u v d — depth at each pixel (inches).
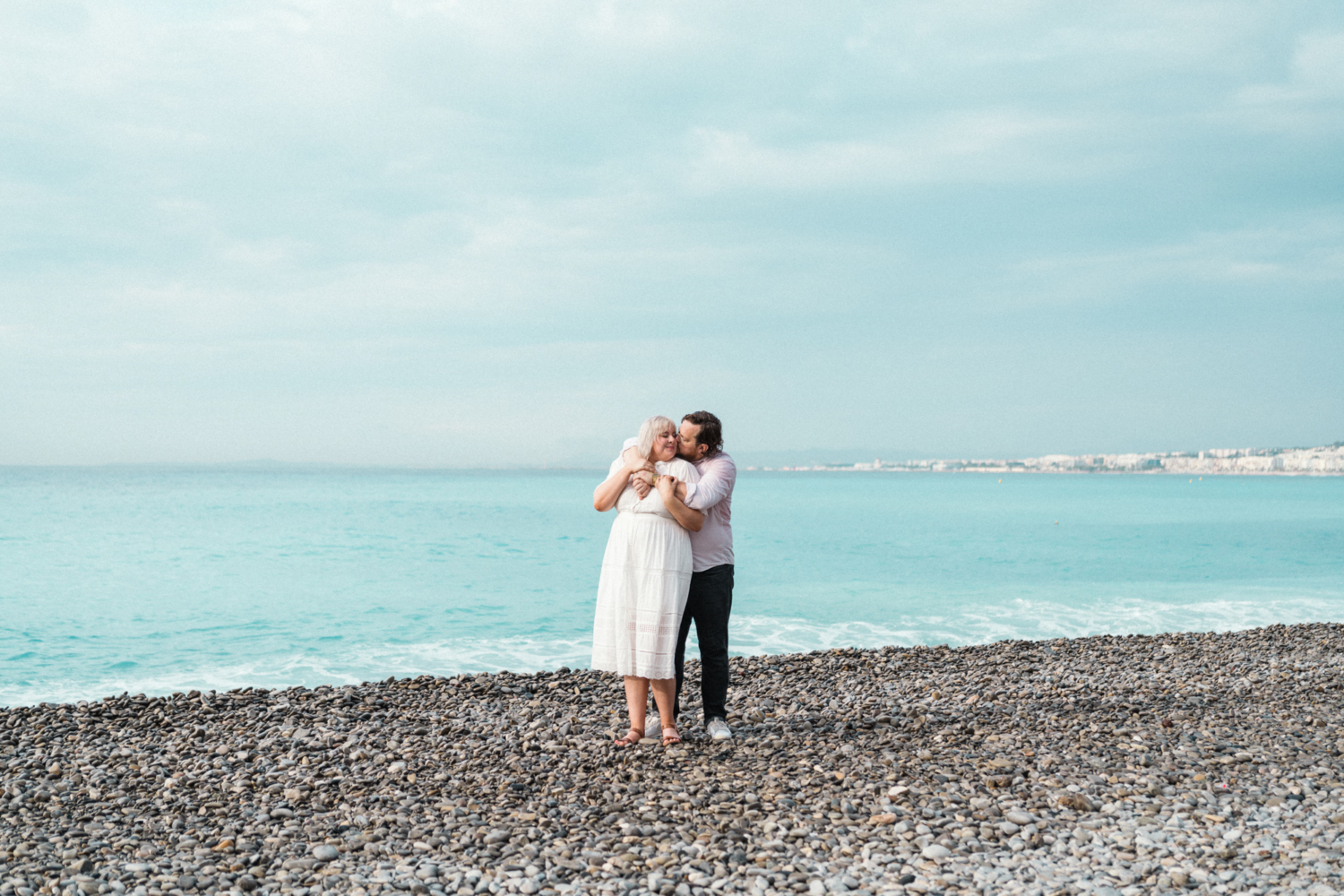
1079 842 178.5
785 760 239.3
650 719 272.8
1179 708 308.0
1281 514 2193.7
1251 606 719.1
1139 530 1612.9
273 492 3521.2
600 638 245.9
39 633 576.7
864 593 778.8
